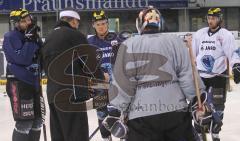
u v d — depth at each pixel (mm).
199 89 3791
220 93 6641
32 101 5492
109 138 6113
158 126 3744
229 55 6504
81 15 24516
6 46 5387
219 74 6609
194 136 3873
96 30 6285
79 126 5082
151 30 3826
